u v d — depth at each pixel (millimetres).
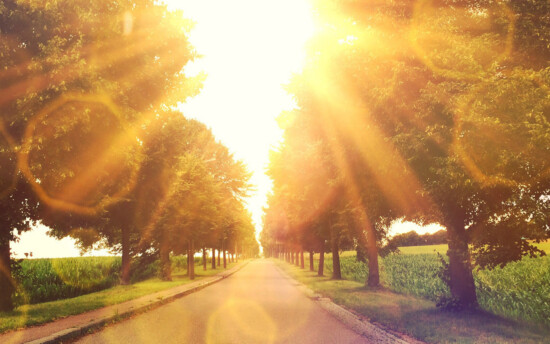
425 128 9688
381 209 13828
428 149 9766
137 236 32156
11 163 10266
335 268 31672
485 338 8195
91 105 10141
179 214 29250
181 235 29844
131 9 11703
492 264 11078
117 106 10953
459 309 11859
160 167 21203
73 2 10070
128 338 8789
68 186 12180
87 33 10461
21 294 16438
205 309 14109
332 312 13117
